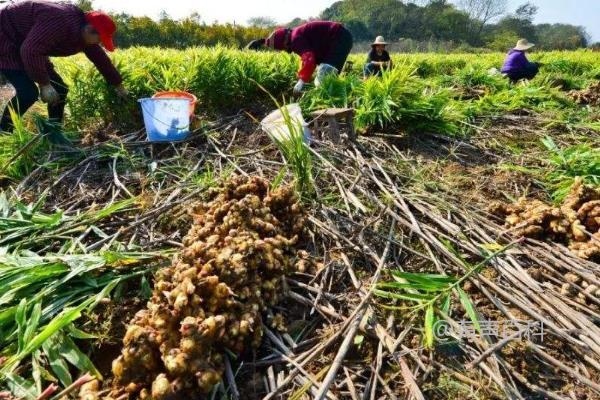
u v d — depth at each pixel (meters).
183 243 1.38
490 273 1.43
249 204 1.43
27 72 2.38
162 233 1.64
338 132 2.46
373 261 1.49
